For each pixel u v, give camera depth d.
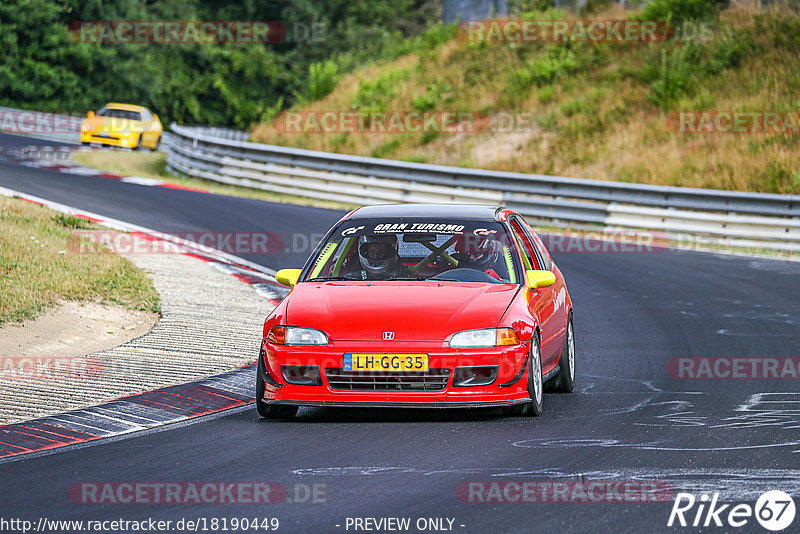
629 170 94.25
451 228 30.38
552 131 107.19
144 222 67.31
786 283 56.97
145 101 193.25
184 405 28.31
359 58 197.88
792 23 113.06
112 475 21.17
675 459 22.44
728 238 74.81
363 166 91.00
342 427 25.91
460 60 133.12
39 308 38.31
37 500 19.33
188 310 42.47
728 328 43.25
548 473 21.22
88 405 27.75
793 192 85.12
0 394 28.53
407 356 25.45
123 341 37.34
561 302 31.88
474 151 107.00
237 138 149.62
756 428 25.75
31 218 55.00
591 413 27.77
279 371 25.98
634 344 39.88
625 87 112.19
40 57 179.12
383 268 29.52
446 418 27.11
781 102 99.62
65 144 118.06
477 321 26.03
